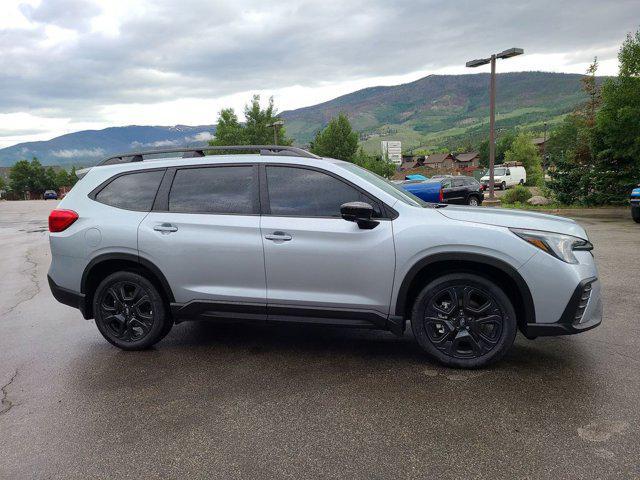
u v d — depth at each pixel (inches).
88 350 171.6
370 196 147.4
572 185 808.9
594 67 845.8
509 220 140.9
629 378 134.0
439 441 105.0
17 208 1440.7
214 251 154.5
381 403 123.7
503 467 94.9
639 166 707.4
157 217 161.5
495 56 788.0
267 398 128.8
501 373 139.7
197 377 144.2
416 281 147.6
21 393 136.9
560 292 133.3
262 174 157.5
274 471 96.2
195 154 169.8
